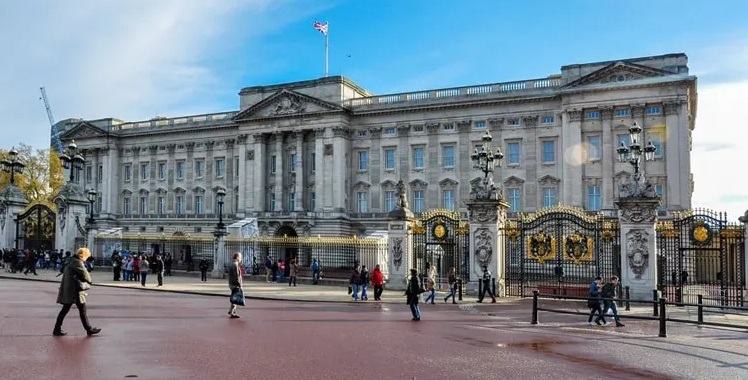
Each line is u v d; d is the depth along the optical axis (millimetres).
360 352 16125
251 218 87438
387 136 89375
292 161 94750
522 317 25578
